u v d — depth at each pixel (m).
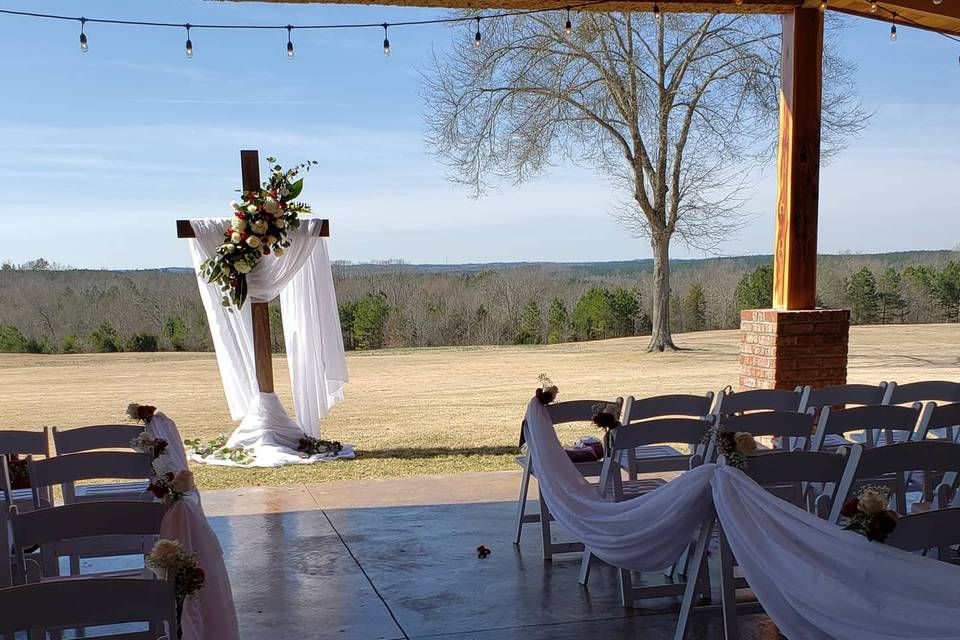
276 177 7.59
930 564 2.12
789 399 4.58
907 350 17.92
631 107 18.52
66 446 3.90
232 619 2.73
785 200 6.99
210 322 7.86
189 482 2.70
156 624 2.73
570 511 3.81
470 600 3.90
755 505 2.67
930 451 2.85
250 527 5.17
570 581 4.14
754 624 3.55
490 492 6.02
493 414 10.55
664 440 3.73
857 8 6.87
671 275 25.81
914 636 2.06
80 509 2.38
